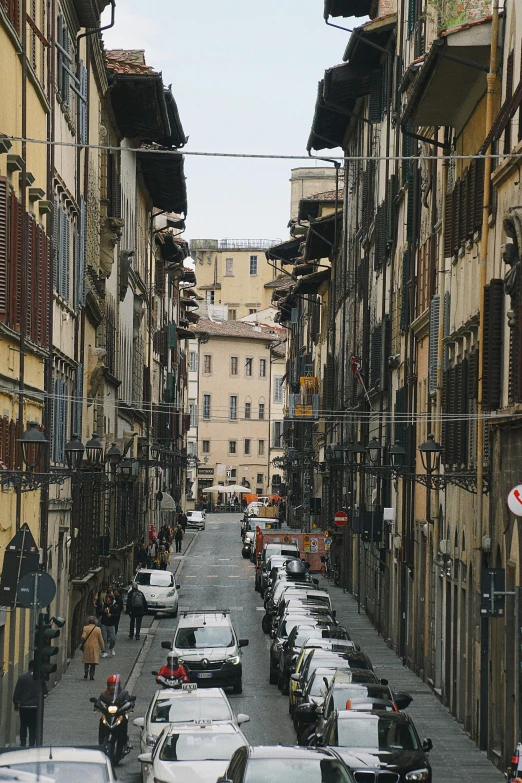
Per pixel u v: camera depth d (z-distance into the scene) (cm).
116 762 2877
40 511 3519
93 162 5291
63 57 3962
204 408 17100
